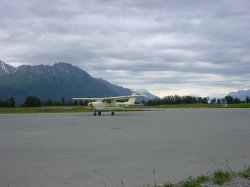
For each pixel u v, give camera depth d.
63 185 5.73
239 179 5.98
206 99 153.00
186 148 10.13
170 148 10.10
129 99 43.84
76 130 16.41
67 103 130.12
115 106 38.84
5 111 56.62
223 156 8.76
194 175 6.57
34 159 8.09
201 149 9.94
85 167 7.21
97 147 10.23
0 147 10.12
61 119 27.91
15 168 7.03
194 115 36.22
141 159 8.23
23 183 5.82
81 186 5.70
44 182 5.91
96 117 31.94
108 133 14.84
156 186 5.70
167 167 7.31
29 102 119.62
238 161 8.09
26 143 11.14
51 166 7.27
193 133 14.91
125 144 10.98
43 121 24.80
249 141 11.96
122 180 6.14
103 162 7.80
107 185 5.79
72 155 8.72
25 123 22.27
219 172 6.45
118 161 7.94
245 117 30.86
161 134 14.43
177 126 19.28
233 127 18.53
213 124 21.06
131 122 23.27
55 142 11.44
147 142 11.55
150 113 44.12
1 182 5.87
